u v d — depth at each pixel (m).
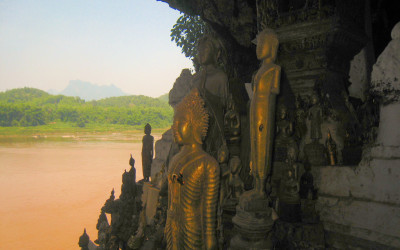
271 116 2.87
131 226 7.56
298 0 4.99
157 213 4.70
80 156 73.56
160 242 4.42
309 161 3.89
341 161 3.88
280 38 4.88
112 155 75.50
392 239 3.12
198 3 9.05
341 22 4.38
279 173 3.91
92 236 24.20
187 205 2.69
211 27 8.62
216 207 2.75
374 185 3.31
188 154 2.79
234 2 7.86
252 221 2.82
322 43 4.60
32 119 164.50
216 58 4.16
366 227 3.32
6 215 29.58
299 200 3.50
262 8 5.11
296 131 4.12
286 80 4.43
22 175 51.25
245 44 7.70
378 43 7.19
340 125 3.97
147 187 5.73
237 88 4.51
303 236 3.32
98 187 42.69
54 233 24.69
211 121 3.69
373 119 3.75
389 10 7.10
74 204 34.09
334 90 4.40
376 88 3.49
